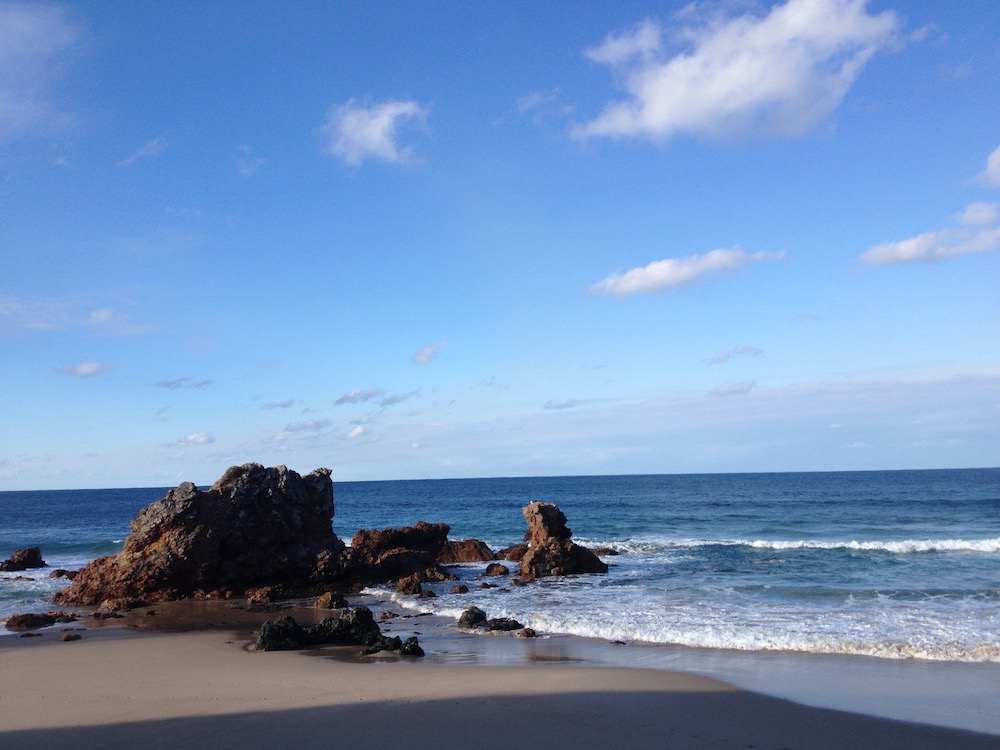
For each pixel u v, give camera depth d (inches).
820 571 1343.5
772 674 651.5
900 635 797.9
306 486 1440.7
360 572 1378.0
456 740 461.7
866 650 740.7
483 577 1428.4
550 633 877.8
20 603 1243.8
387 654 758.5
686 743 464.4
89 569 1267.2
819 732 490.9
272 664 713.6
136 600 1195.3
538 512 1631.4
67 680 654.5
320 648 798.5
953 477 7317.9
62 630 970.1
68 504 5836.6
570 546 1405.0
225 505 1294.3
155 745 451.5
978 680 629.9
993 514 2738.7
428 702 549.0
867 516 2721.5
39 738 468.8
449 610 1058.7
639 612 975.0
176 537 1248.8
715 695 574.6
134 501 6505.9
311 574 1343.5
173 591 1251.8
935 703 560.7
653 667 685.3
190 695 583.2
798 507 3284.9
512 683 609.6
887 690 596.4
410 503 4626.0
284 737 465.7
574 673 649.0
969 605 974.4
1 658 771.4
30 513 4419.3
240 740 459.8
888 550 1653.5
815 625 859.4
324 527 1444.4
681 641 800.3
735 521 2640.3
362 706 538.0
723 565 1462.8
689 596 1098.1
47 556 2053.4
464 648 792.9
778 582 1214.9
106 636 921.5
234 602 1218.0
